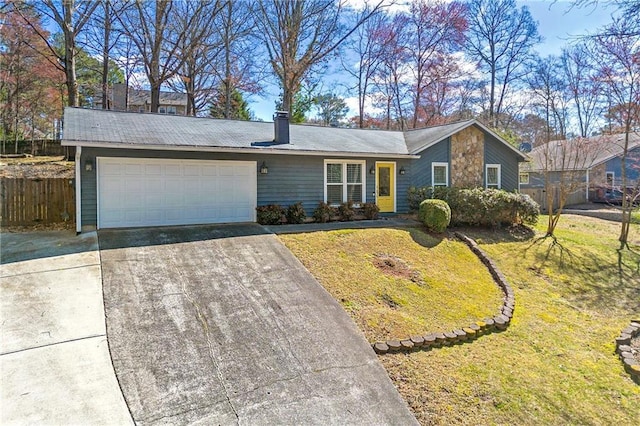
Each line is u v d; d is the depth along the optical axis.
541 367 4.87
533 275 8.62
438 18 23.83
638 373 4.78
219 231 9.30
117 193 9.34
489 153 14.99
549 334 5.86
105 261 6.81
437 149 13.98
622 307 7.27
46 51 20.78
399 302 6.28
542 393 4.30
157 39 18.25
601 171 21.52
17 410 3.30
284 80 20.36
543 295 7.61
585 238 11.93
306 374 4.14
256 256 7.53
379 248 8.84
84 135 8.70
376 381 4.18
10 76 21.38
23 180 9.71
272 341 4.68
